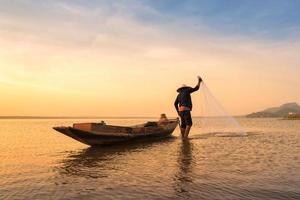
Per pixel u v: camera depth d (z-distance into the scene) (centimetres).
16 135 3234
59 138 2806
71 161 1430
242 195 821
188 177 1034
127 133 2052
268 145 1928
